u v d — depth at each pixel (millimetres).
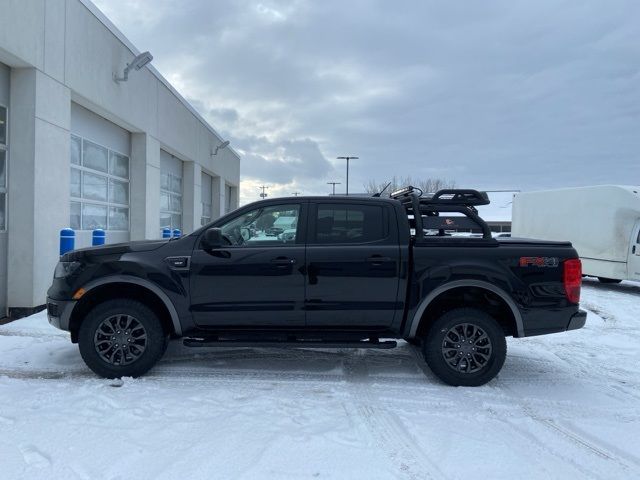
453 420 4055
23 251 7727
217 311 4926
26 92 7660
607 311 10023
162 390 4590
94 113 10719
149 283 4863
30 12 7504
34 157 7691
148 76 12914
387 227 5031
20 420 3822
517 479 3143
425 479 3102
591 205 13844
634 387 5078
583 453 3543
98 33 9883
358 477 3102
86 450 3355
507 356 6230
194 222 18391
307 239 5008
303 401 4398
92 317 4855
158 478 3025
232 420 3912
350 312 4934
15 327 6957
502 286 4852
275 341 5012
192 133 17828
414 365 5652
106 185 11484
